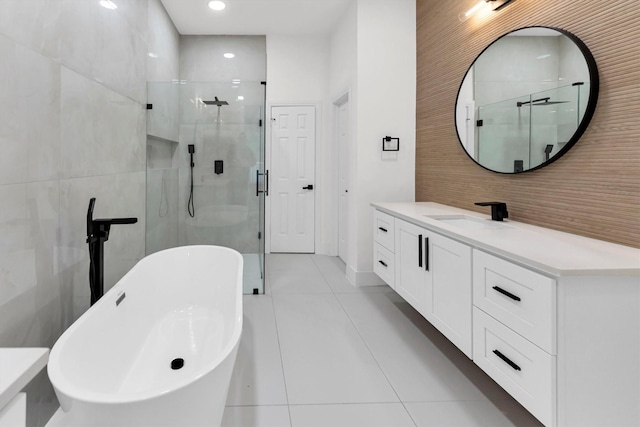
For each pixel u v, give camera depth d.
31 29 1.51
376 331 2.66
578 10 1.80
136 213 2.92
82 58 1.99
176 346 2.19
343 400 1.86
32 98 1.52
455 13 2.90
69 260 1.85
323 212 4.99
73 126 1.89
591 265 1.27
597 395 1.30
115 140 2.50
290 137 4.93
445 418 1.73
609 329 1.29
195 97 3.53
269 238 5.04
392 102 3.58
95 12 2.17
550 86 1.95
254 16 4.18
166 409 1.04
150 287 2.41
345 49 4.01
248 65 4.78
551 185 2.01
